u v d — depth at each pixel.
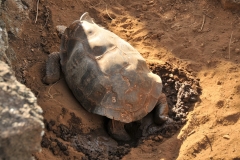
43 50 7.35
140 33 8.37
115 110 5.90
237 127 5.98
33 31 7.62
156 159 5.64
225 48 7.81
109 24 8.60
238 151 5.54
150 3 9.23
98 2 9.09
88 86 6.10
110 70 6.01
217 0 9.09
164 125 6.34
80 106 6.37
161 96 6.45
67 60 6.67
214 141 5.79
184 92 6.80
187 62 7.58
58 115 6.01
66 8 8.56
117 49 6.27
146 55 7.80
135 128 6.59
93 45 6.35
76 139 5.90
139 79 6.05
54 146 5.58
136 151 5.82
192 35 8.28
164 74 7.30
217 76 7.18
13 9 7.46
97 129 6.25
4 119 3.46
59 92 6.45
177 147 5.87
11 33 7.10
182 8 9.05
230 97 6.58
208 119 6.25
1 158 3.42
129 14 8.95
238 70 7.24
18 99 3.68
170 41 8.08
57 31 7.51
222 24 8.53
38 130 3.52
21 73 6.60
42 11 8.12
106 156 5.76
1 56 5.38
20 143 3.45
